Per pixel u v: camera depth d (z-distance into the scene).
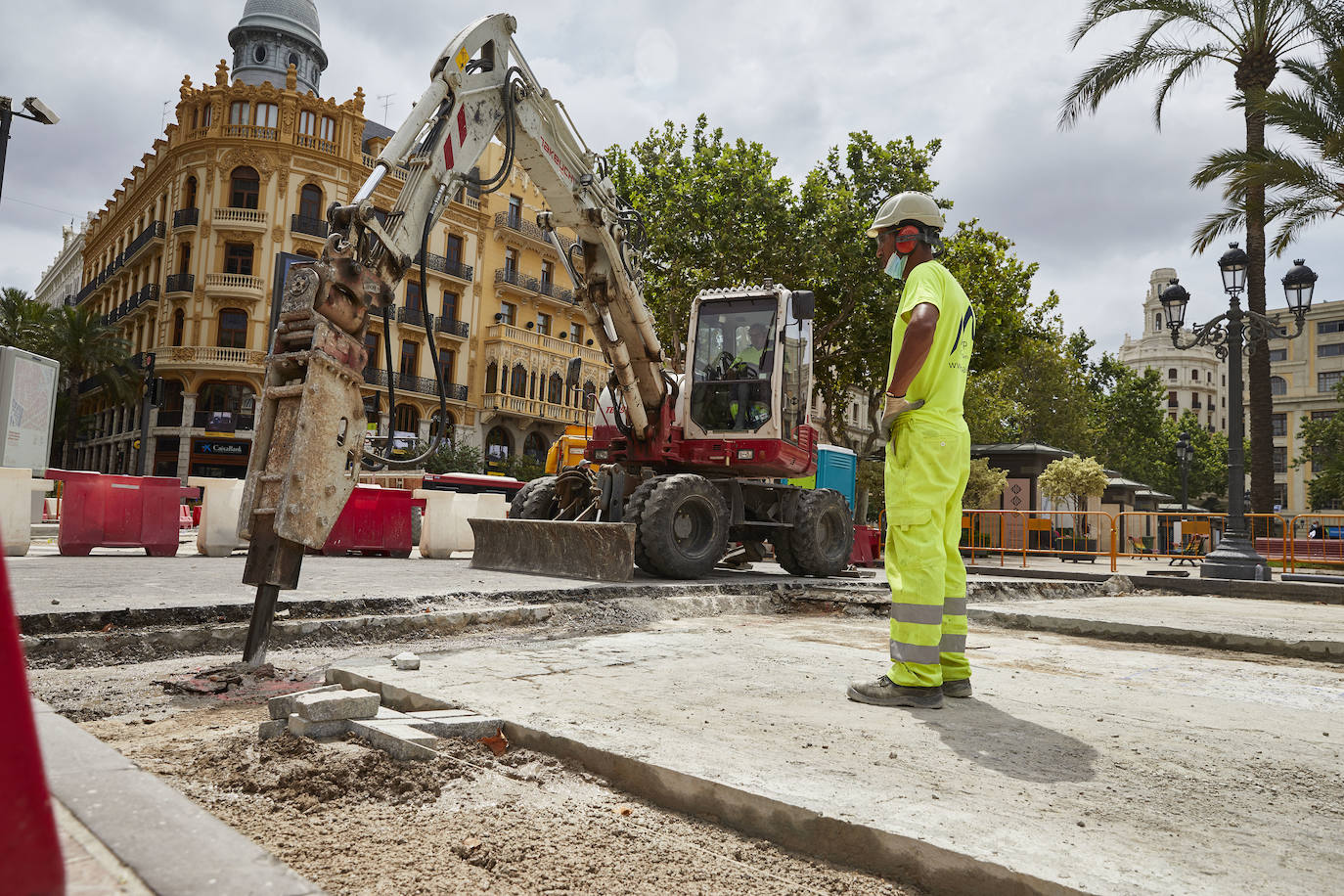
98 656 4.47
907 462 3.44
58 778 1.57
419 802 2.38
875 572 12.60
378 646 5.18
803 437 10.48
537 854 2.05
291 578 4.18
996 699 3.60
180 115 35.16
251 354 33.66
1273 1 15.34
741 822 2.20
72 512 9.73
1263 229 16.19
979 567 14.72
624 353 8.89
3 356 14.30
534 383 42.16
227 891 1.12
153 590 5.91
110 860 1.22
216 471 34.19
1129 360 99.00
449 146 6.09
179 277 34.19
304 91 41.03
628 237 8.95
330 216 4.85
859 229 20.67
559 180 7.75
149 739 3.02
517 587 7.06
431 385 37.94
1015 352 24.70
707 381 9.91
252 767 2.61
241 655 4.75
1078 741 2.87
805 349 10.62
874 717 3.14
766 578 9.66
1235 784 2.42
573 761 2.67
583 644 5.06
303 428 4.13
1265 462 16.42
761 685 3.74
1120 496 31.91
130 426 39.41
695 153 20.66
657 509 8.45
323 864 1.96
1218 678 4.44
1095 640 6.46
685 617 7.22
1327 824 2.10
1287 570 15.08
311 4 41.81
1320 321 71.31
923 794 2.22
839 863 2.01
